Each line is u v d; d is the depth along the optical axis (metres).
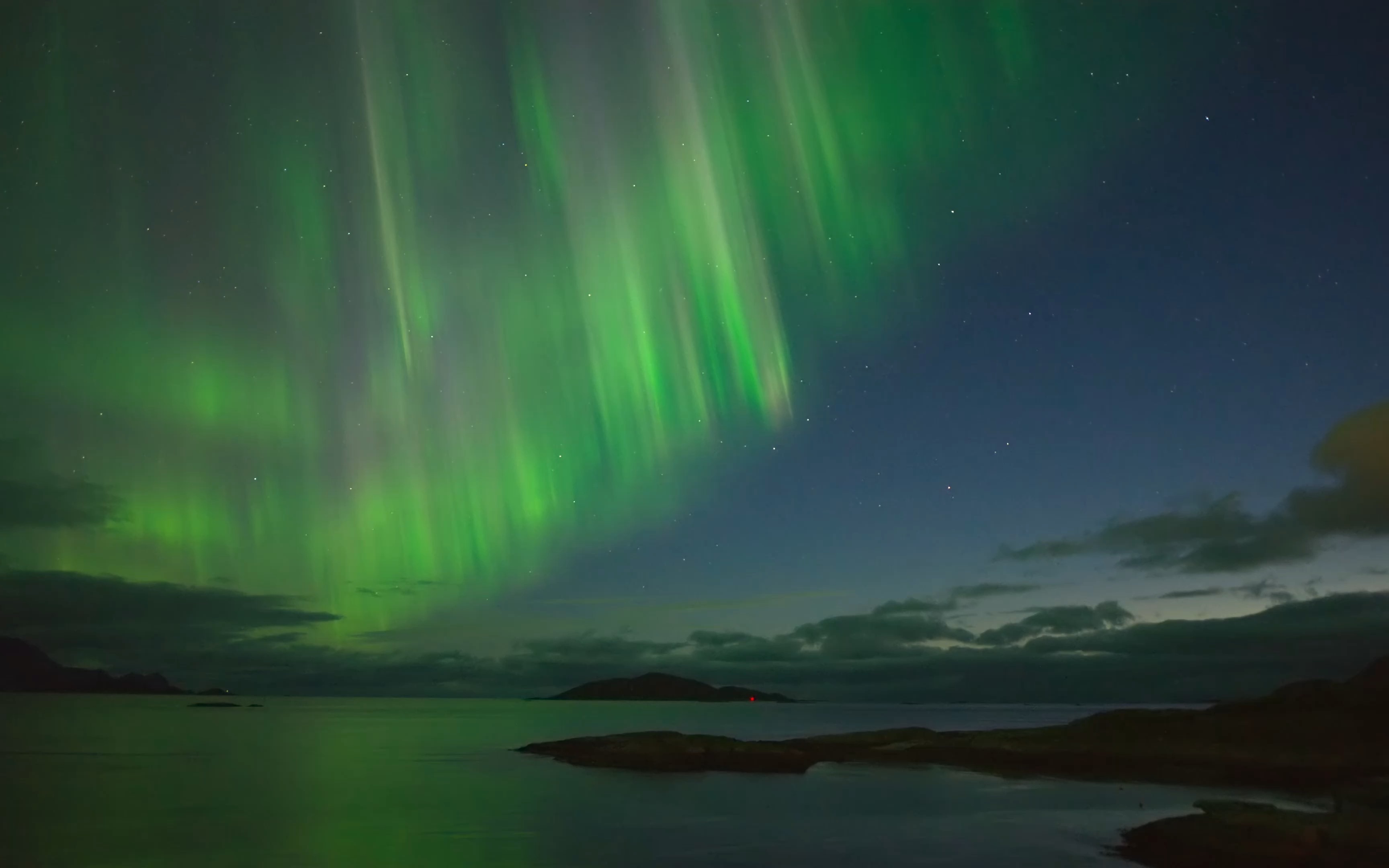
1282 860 17.64
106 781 35.97
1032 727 101.38
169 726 88.31
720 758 46.19
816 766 43.78
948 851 19.88
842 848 20.34
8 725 84.00
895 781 36.16
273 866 18.19
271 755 51.66
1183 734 41.97
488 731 84.94
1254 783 32.84
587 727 99.38
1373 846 17.86
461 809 27.31
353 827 23.41
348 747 59.16
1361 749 36.88
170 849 20.19
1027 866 18.09
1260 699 44.22
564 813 26.45
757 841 21.25
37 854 19.53
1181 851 19.27
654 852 19.75
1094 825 23.69
